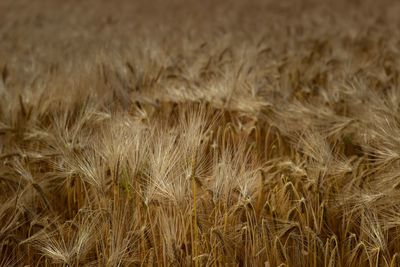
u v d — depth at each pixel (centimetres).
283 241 235
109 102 379
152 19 1284
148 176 241
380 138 292
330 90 391
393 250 243
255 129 330
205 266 223
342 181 276
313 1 1619
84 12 1466
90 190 275
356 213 254
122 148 249
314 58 537
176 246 217
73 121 350
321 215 232
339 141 313
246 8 1513
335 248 214
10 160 287
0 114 346
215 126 339
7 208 252
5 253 234
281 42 684
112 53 523
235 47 632
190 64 496
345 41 692
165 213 235
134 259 228
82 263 227
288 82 417
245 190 236
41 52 680
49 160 287
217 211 235
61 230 238
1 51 733
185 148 248
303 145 309
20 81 460
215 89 368
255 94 372
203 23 1120
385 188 252
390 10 1148
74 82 398
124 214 237
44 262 244
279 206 246
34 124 333
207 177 249
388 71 464
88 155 270
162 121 351
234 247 232
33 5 1670
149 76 419
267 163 305
